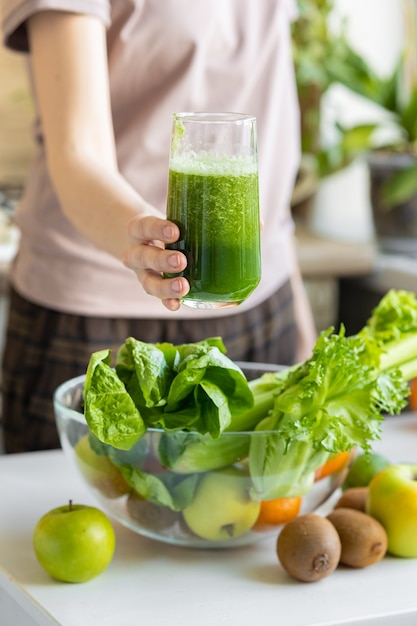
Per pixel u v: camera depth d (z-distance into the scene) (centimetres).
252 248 115
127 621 114
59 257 191
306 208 349
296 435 121
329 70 329
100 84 151
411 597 121
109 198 135
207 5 181
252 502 126
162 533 130
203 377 123
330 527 124
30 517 141
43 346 195
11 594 125
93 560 122
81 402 145
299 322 219
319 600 119
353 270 302
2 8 165
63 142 145
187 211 113
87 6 150
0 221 293
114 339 192
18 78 331
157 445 122
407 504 130
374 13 370
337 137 365
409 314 140
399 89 331
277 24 194
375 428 126
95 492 131
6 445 210
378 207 317
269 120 196
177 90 183
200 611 117
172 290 114
